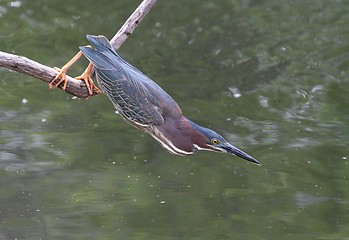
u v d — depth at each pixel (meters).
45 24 16.66
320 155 12.96
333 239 10.69
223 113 14.20
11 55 7.99
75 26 16.61
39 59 15.37
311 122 14.04
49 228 10.85
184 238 10.70
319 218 11.25
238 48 16.31
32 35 16.23
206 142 8.90
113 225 10.98
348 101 14.72
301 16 17.31
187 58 15.95
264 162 12.73
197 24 17.00
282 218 11.23
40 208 11.36
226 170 12.57
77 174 12.29
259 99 14.74
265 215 11.33
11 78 15.20
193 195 11.81
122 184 12.08
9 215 11.15
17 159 12.63
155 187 12.01
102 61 8.38
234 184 12.15
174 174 12.42
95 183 12.05
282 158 12.87
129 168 12.54
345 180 12.23
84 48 8.41
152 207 11.46
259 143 13.27
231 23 17.06
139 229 10.89
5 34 16.19
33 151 12.87
